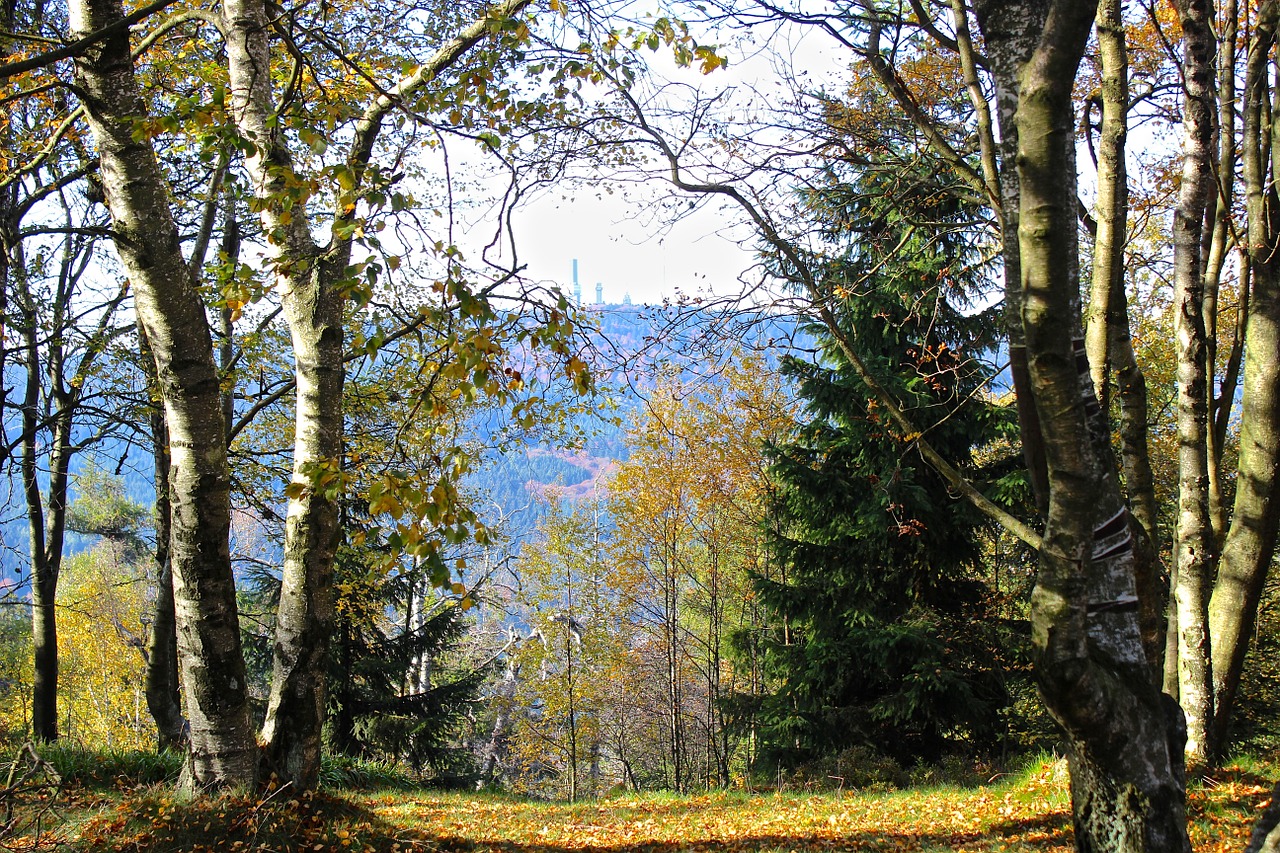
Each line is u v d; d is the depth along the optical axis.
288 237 6.38
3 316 8.32
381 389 9.94
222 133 4.13
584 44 5.32
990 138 5.15
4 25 8.30
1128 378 6.12
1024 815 7.85
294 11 6.47
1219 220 7.21
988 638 14.73
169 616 11.99
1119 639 3.35
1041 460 3.75
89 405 10.14
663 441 18.64
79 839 5.46
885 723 14.62
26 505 12.96
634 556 21.78
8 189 9.35
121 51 5.39
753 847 7.54
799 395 14.45
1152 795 3.22
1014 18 3.51
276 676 6.34
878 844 7.46
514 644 25.50
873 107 8.55
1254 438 6.88
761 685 19.73
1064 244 3.00
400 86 6.63
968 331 12.81
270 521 12.03
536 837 8.00
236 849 5.32
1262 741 15.30
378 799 10.91
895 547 14.25
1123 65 5.20
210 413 5.78
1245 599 7.01
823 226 8.22
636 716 29.03
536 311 3.99
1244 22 7.60
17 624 27.80
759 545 19.16
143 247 5.49
